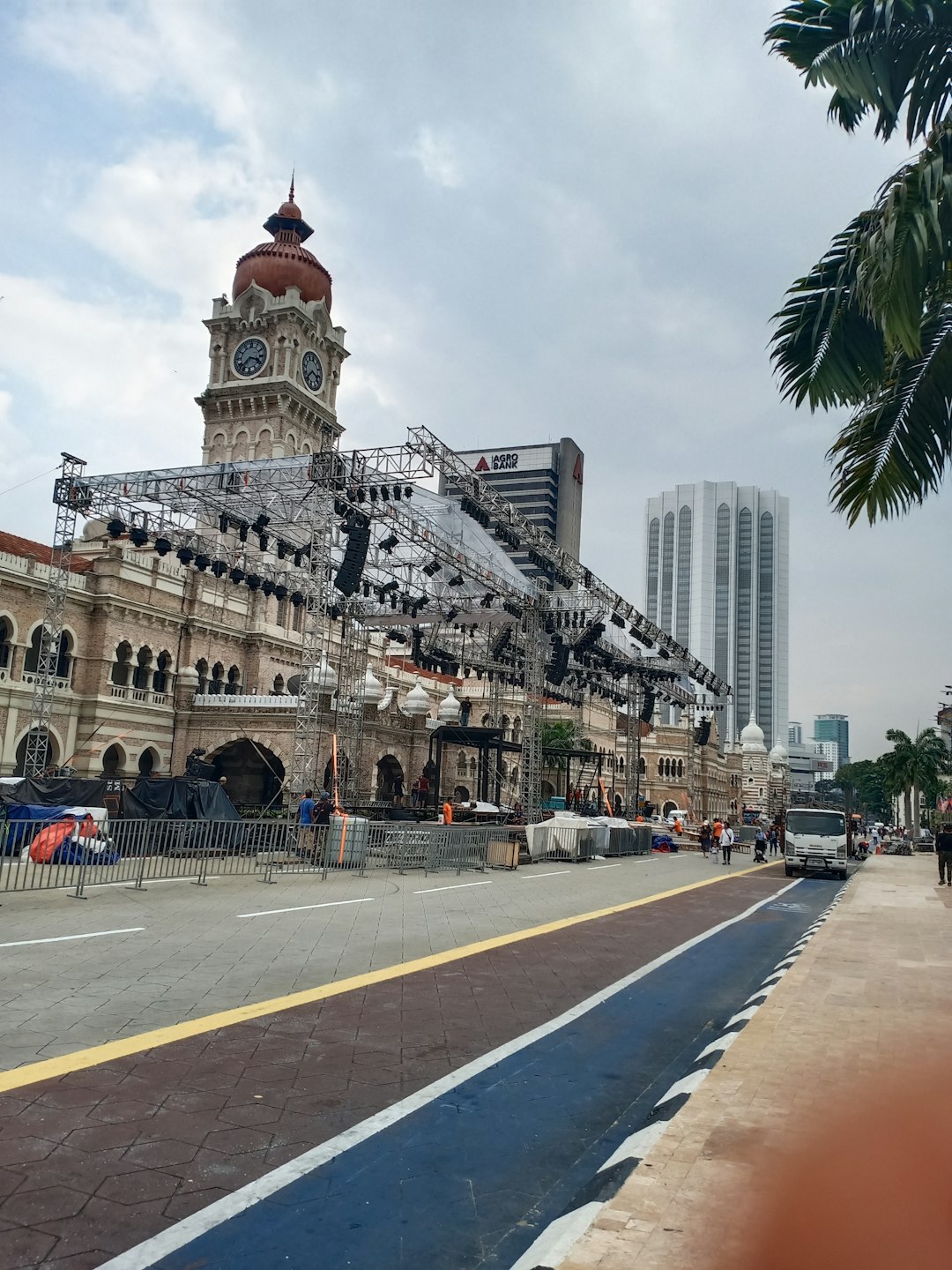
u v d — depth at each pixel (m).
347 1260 4.37
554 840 33.91
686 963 13.09
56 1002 8.60
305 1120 6.12
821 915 20.06
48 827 18.38
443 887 21.16
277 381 70.31
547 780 67.31
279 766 43.47
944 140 8.01
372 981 10.39
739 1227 4.07
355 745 41.75
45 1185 4.89
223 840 21.16
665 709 116.25
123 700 41.66
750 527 199.88
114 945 11.62
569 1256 3.82
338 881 21.08
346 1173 5.35
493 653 43.09
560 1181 5.45
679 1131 5.29
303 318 72.69
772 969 12.91
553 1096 6.96
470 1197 5.15
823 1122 5.36
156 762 43.97
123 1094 6.31
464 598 38.28
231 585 49.72
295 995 9.49
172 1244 4.41
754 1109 5.66
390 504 30.25
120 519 33.25
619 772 80.75
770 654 196.75
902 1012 8.61
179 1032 7.88
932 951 12.91
